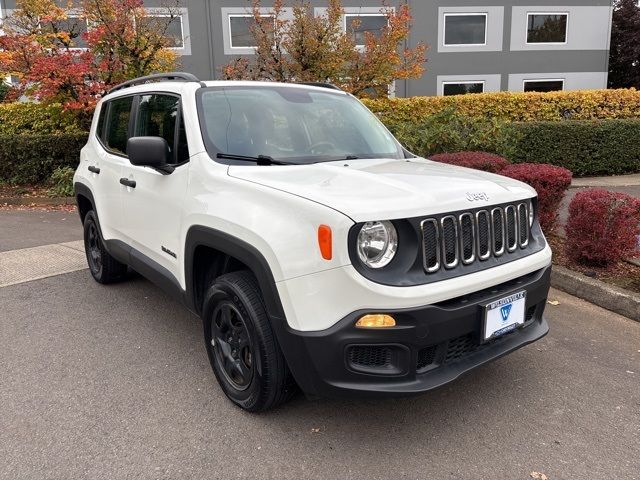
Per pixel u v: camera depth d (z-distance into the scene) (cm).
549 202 593
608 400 316
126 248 430
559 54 1897
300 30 1009
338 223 233
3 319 439
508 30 1850
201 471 255
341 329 236
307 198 252
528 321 307
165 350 383
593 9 1888
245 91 371
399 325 237
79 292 505
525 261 293
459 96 1265
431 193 261
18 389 329
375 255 239
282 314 252
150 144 326
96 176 479
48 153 1104
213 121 339
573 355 374
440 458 264
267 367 273
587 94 1284
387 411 305
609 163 1218
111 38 992
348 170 301
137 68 1027
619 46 2225
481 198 274
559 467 257
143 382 338
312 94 403
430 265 251
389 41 1029
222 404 312
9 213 942
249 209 273
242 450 270
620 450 270
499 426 290
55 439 279
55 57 972
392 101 1220
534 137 1173
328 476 251
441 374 256
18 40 975
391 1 1741
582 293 484
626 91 1291
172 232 345
